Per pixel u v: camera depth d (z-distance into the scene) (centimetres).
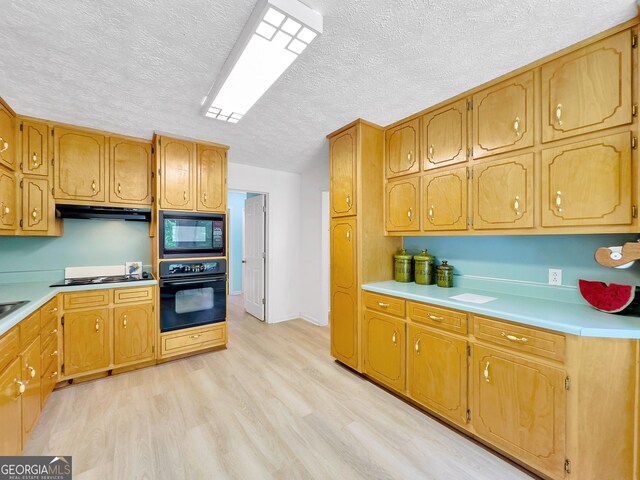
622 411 132
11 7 121
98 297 250
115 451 168
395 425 193
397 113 234
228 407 212
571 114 154
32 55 154
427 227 228
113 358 256
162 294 280
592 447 135
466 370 179
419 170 233
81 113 229
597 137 147
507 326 159
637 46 134
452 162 209
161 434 183
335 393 232
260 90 189
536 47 153
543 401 146
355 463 161
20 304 178
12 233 224
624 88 138
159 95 201
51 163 246
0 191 204
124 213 272
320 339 356
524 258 202
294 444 175
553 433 143
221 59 161
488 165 190
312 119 244
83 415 201
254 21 128
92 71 171
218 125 255
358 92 199
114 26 134
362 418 201
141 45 148
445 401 189
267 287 423
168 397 225
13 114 223
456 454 168
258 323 423
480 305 176
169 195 285
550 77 162
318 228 412
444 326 190
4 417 137
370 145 254
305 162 380
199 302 304
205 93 200
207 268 307
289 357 302
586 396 135
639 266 158
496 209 186
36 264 268
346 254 267
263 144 310
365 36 142
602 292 158
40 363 191
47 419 196
